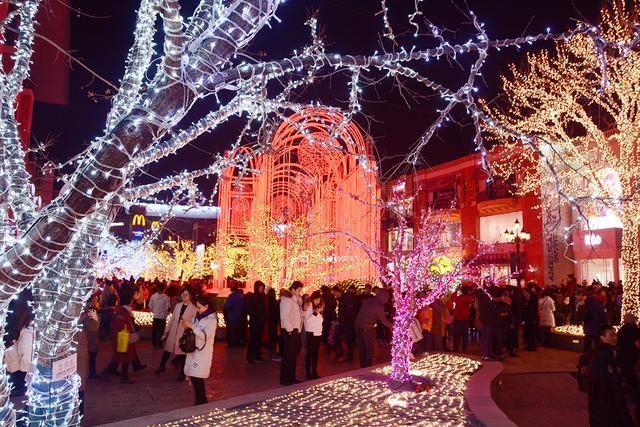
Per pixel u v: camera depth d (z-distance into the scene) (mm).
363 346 11969
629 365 9969
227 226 22391
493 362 12281
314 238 20906
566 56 16812
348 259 21172
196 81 2232
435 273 11797
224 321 18844
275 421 6926
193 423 6676
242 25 2242
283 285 20328
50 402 3072
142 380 11430
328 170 23016
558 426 9016
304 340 12625
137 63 2432
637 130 15922
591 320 14930
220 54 2250
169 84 2184
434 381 9992
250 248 20641
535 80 17594
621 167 16250
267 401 8164
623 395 6812
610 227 28797
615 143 19906
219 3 2246
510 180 35875
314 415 7332
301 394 8750
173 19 2094
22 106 14148
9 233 2516
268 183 20406
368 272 21453
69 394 3148
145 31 2434
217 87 2320
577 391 11820
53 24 10383
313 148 21062
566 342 18188
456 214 41219
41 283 2949
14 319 7723
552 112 17391
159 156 2449
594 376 6898
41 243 2199
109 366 11266
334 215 23469
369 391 9023
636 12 14805
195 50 2236
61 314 2973
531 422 9289
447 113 3705
